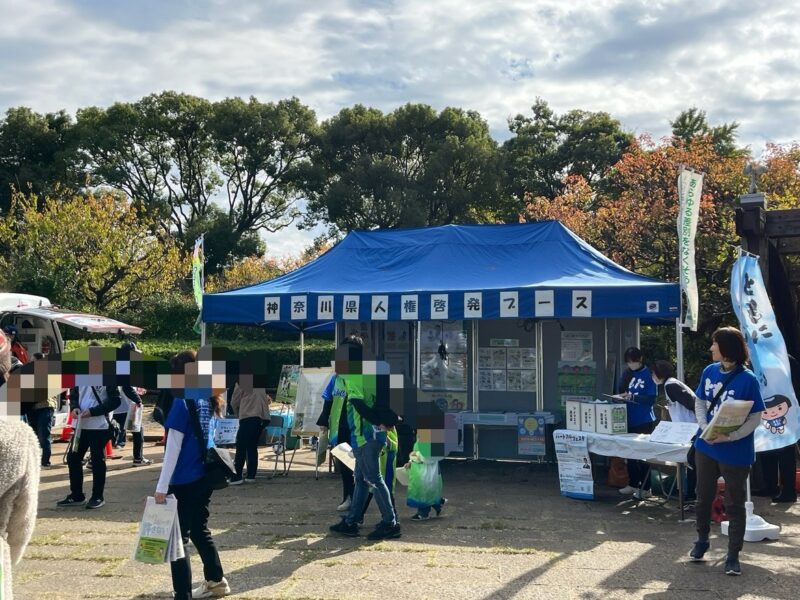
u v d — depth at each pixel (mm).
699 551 5734
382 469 6723
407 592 5121
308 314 9992
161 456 11867
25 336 15336
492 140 43750
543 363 10812
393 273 10859
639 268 20422
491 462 11000
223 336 27609
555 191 42375
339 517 7480
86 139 43219
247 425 9438
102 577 5555
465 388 11047
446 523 7191
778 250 9922
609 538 6574
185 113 44750
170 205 46188
